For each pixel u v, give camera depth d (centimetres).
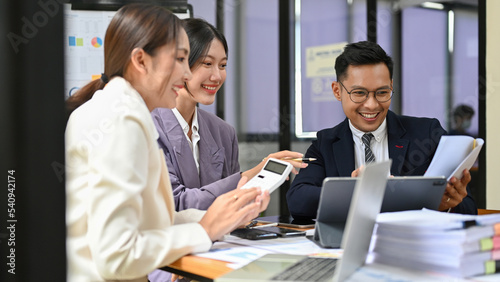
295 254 115
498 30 303
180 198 175
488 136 310
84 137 112
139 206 110
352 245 89
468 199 176
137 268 107
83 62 249
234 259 111
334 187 118
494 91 308
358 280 90
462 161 150
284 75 428
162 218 121
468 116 338
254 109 438
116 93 117
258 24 437
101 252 105
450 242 92
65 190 100
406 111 382
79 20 249
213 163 199
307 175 199
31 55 94
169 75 127
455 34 346
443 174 154
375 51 193
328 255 114
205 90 191
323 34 412
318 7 414
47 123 97
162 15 127
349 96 196
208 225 121
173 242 113
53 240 99
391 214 112
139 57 125
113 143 109
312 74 418
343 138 202
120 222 106
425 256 95
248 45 433
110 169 107
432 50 364
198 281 107
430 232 94
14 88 94
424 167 193
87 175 113
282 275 94
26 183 96
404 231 98
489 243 93
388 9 385
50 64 96
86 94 130
